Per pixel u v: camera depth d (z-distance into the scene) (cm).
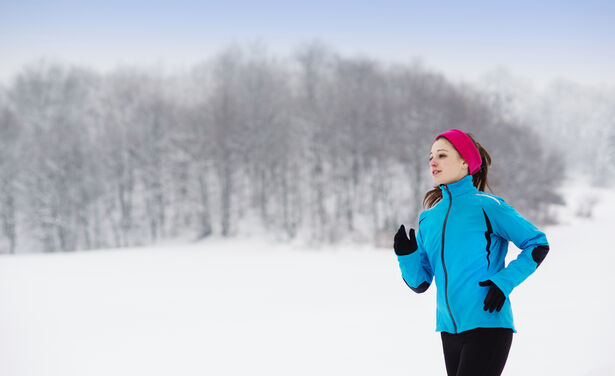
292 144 4828
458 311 193
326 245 2612
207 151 4684
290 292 1018
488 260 194
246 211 4781
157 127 4931
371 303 820
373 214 4216
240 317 762
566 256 1466
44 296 1008
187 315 798
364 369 429
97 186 4791
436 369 414
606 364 322
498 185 3816
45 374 472
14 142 5016
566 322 505
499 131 4594
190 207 4831
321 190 4503
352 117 4653
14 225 4575
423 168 4503
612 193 6250
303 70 6994
